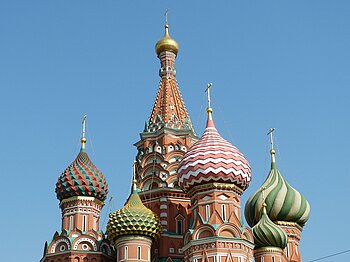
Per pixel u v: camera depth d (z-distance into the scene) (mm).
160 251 74188
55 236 73938
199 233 68188
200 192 70438
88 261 72125
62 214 76875
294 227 83125
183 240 72875
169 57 89625
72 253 72062
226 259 66000
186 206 78062
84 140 80562
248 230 69562
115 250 74438
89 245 73188
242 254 67000
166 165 80062
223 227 67750
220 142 71938
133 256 68750
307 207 84312
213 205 69188
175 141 82250
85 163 78188
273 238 74000
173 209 77500
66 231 73875
